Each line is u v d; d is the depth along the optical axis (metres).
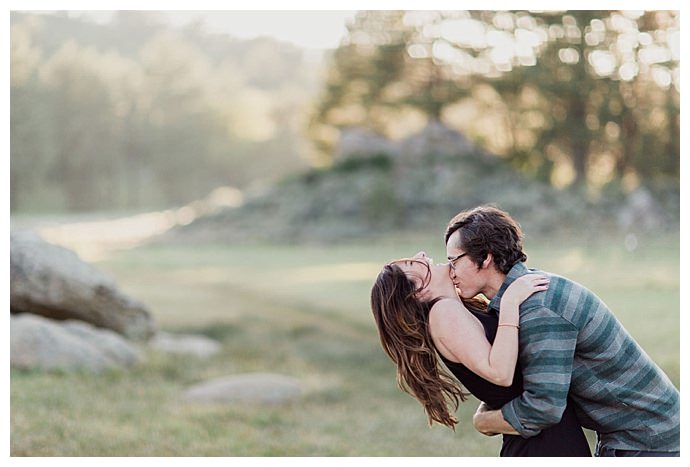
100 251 26.95
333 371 8.93
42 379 6.93
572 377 2.94
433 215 26.72
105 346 7.98
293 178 31.73
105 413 6.26
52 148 56.41
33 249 8.24
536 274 2.96
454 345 2.93
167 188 62.00
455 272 3.06
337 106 37.75
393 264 3.11
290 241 26.92
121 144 60.38
